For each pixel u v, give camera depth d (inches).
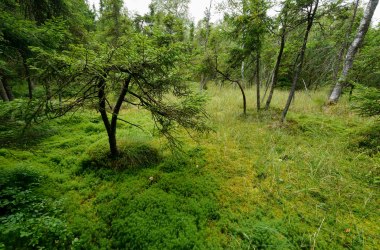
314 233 121.9
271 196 158.6
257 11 294.7
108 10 606.2
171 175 179.6
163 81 155.6
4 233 104.5
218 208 145.3
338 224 132.6
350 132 252.4
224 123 310.0
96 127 274.7
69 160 195.2
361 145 229.3
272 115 338.3
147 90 157.5
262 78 776.9
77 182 168.2
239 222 133.4
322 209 145.9
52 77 119.0
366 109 195.9
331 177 179.2
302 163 203.2
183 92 178.1
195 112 167.5
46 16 284.7
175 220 130.8
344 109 342.0
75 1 328.8
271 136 259.1
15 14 226.2
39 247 105.9
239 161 207.6
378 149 213.2
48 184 159.0
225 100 449.1
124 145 209.3
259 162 204.2
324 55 568.4
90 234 119.9
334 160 203.0
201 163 200.8
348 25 445.1
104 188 161.9
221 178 179.2
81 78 129.3
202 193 159.3
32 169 167.2
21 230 111.1
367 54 314.8
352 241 120.5
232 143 246.1
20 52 202.5
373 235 124.9
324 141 244.7
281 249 112.1
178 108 163.5
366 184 171.6
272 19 296.4
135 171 183.5
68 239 116.5
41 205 129.9
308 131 276.4
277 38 348.8
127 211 136.6
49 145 219.3
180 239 117.0
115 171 182.1
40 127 148.3
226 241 120.4
